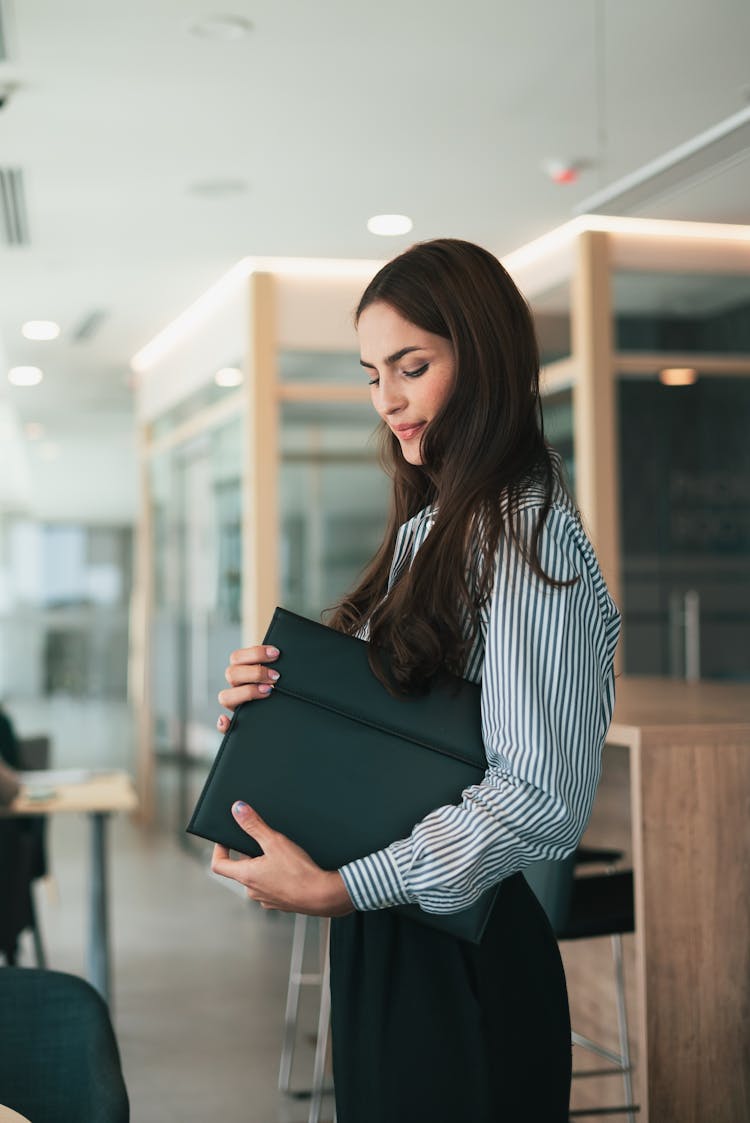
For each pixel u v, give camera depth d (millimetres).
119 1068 1569
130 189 5082
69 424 11336
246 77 3996
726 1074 2404
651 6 3492
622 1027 2857
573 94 4105
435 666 1225
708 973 2406
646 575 5965
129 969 4965
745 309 5871
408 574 1253
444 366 1272
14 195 5141
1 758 4641
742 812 2439
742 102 4152
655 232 5730
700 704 3033
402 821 1205
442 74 3963
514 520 1200
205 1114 3459
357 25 3637
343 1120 1291
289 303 6262
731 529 6020
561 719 1155
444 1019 1241
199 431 7438
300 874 1176
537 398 1300
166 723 8484
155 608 8984
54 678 14375
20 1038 1698
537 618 1172
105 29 3652
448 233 5699
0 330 7660
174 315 7328
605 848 3283
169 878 6793
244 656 1289
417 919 1227
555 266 5945
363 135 4480
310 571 6363
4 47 3754
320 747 1240
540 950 1312
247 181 4996
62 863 7059
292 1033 3680
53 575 16609
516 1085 1261
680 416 5891
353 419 6379
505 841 1130
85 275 6398
